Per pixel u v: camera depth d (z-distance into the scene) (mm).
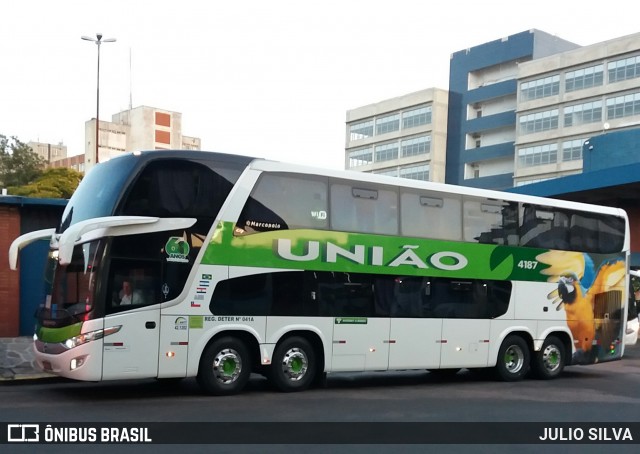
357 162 87062
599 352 16297
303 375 12148
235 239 11438
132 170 10719
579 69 62375
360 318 12648
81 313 10211
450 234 14016
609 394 13125
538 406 11367
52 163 116000
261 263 11648
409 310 13289
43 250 18234
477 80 75938
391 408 10680
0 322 17562
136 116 101562
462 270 14086
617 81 59250
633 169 25406
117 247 10438
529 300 15133
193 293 10984
